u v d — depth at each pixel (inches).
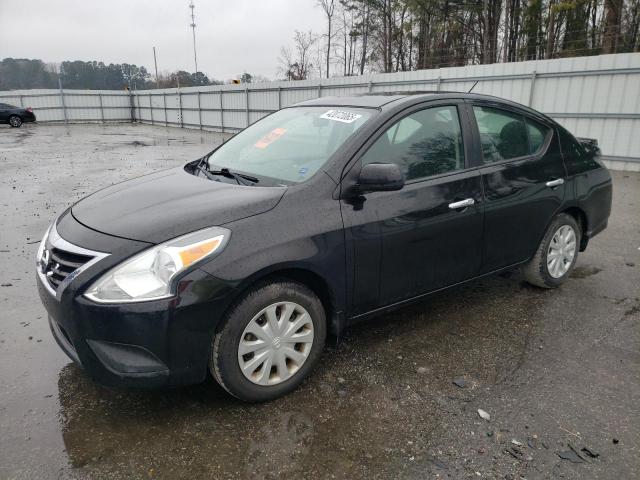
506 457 87.7
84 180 402.3
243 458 87.4
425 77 627.5
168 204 102.8
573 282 174.1
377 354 123.6
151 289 86.6
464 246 130.5
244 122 1047.6
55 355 122.9
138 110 1605.6
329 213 104.7
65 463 86.0
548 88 501.4
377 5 1429.6
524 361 120.8
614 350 126.5
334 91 794.8
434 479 82.7
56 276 94.9
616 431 94.9
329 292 106.8
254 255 93.2
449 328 138.1
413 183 119.2
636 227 254.1
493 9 1203.9
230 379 96.3
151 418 98.4
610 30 880.3
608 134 464.8
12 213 277.4
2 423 96.3
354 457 87.8
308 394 106.6
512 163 142.2
